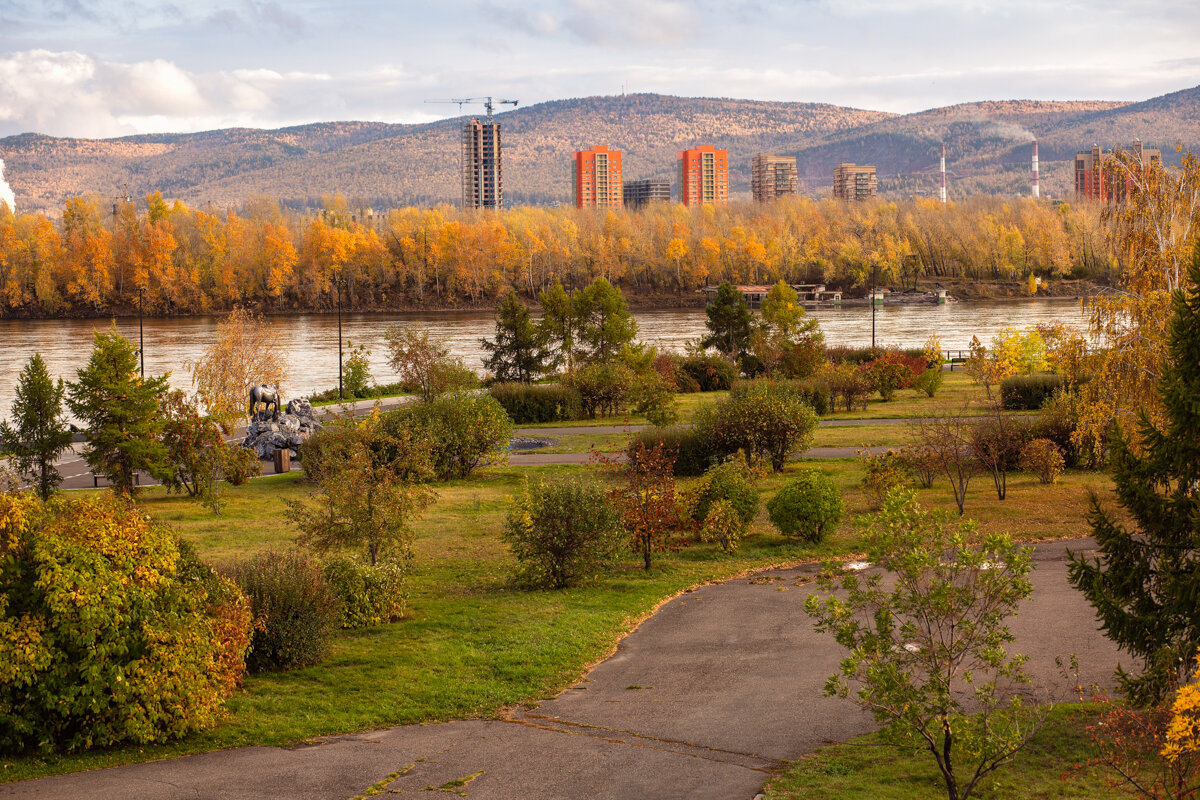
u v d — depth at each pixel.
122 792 12.60
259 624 17.73
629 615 22.23
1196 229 27.58
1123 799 11.23
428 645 19.86
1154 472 15.37
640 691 17.14
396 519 25.31
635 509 27.03
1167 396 15.23
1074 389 39.91
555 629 20.86
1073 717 14.38
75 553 14.62
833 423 53.75
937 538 11.41
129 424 37.97
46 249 183.50
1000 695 15.55
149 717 14.61
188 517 34.22
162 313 182.88
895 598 11.31
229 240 194.62
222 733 15.18
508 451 48.50
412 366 62.66
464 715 16.16
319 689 17.31
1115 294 28.95
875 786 12.23
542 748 14.31
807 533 28.91
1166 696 12.66
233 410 61.09
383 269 194.50
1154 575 15.08
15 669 13.88
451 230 193.50
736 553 28.08
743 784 12.70
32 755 14.12
